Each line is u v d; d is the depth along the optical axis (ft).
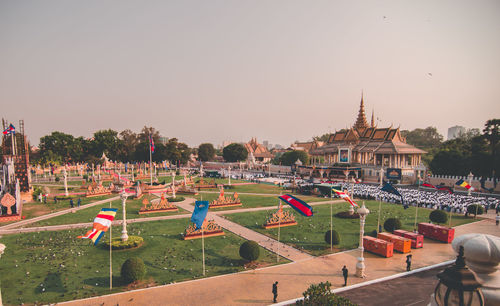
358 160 391.86
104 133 393.50
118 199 176.14
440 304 18.45
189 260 81.66
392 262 83.30
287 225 119.96
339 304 39.83
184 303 59.21
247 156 523.70
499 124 247.50
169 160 399.85
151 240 98.02
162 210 142.61
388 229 109.60
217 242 97.19
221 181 286.25
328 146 431.43
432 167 292.81
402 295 64.13
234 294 63.16
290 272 75.05
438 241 104.53
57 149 365.40
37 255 83.61
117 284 67.05
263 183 274.98
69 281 68.03
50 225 115.85
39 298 60.44
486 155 246.47
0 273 71.61
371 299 62.13
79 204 150.71
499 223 125.80
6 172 171.32
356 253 89.92
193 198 185.06
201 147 559.79
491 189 224.94
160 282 68.44
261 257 84.89
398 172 265.13
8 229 110.01
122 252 86.94
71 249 88.53
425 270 78.38
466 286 17.10
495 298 19.62
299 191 219.61
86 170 370.94
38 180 280.51
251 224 120.67
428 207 160.76
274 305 58.70
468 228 121.08
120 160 412.98
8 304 58.08
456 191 239.71
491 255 19.94
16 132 190.70
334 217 135.64
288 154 432.66
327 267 78.69
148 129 442.50
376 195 196.85
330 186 196.34
